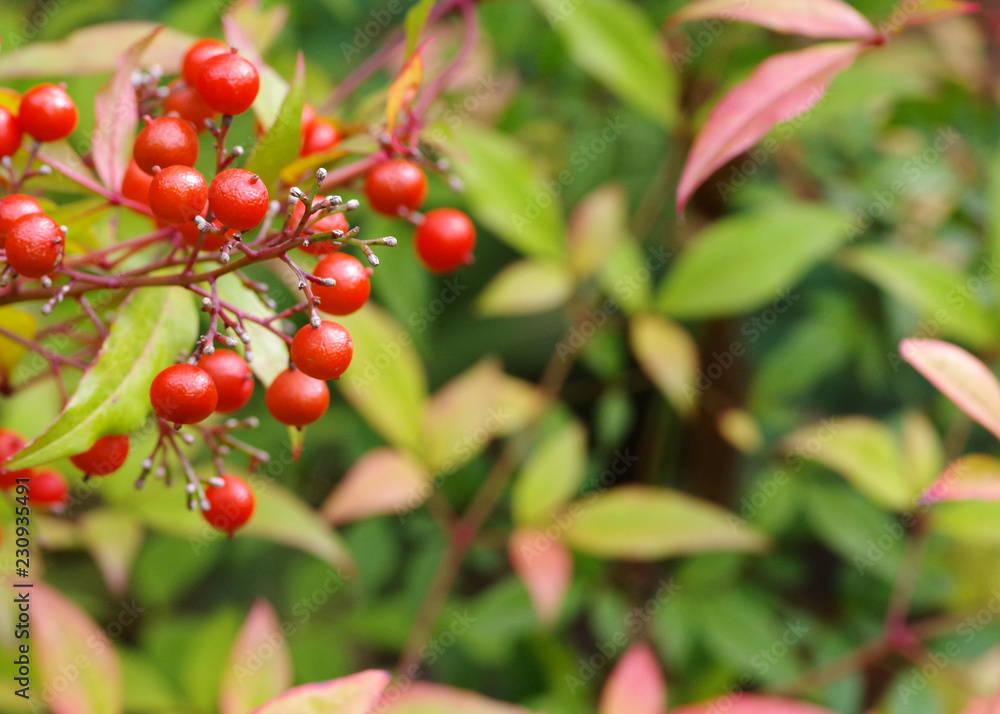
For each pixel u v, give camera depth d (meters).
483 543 0.53
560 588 0.47
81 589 0.65
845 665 0.53
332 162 0.38
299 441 0.38
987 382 0.39
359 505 0.47
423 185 0.40
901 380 0.74
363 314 0.47
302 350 0.36
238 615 0.54
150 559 0.61
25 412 0.46
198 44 0.39
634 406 0.74
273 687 0.42
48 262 0.36
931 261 0.51
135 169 0.39
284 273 0.41
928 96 0.64
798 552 0.79
